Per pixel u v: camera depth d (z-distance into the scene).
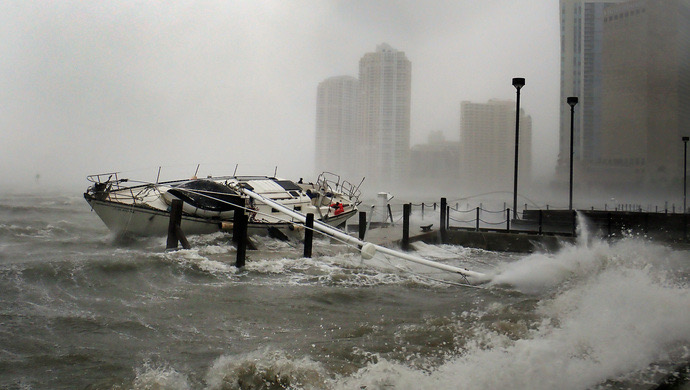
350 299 10.47
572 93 150.25
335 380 5.54
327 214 19.44
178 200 14.81
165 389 5.49
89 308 9.10
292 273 12.78
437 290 11.80
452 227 21.62
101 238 18.59
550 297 10.32
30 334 7.53
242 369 5.85
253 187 18.97
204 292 10.54
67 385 5.78
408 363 6.04
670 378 4.88
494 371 5.31
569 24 149.62
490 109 190.62
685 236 22.41
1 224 21.55
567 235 20.20
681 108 144.62
